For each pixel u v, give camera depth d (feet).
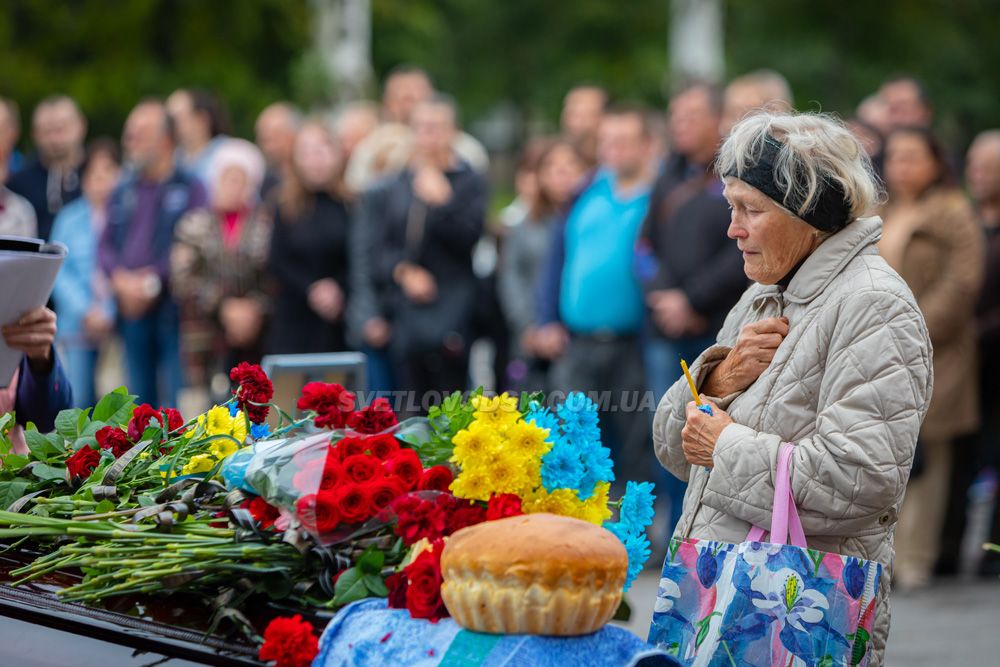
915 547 39.01
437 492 14.70
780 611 15.62
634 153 40.60
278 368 23.18
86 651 14.43
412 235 44.73
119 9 111.65
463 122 181.47
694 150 37.55
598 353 40.65
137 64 111.75
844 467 15.46
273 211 45.68
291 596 14.83
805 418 16.12
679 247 37.29
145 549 14.99
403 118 53.78
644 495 15.52
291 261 45.34
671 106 38.60
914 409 15.56
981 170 41.52
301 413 21.07
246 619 14.38
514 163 186.60
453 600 13.11
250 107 114.52
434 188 44.80
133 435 17.78
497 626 12.91
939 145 37.78
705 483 17.01
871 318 15.70
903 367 15.56
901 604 36.35
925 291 37.63
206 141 51.47
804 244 16.38
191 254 45.88
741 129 16.47
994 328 40.68
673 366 37.65
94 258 49.90
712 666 15.78
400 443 15.72
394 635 13.50
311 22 122.31
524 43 183.01
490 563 12.84
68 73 110.32
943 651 30.81
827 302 16.15
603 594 12.93
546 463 14.51
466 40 183.32
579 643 12.94
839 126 16.39
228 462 15.52
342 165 46.16
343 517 14.53
